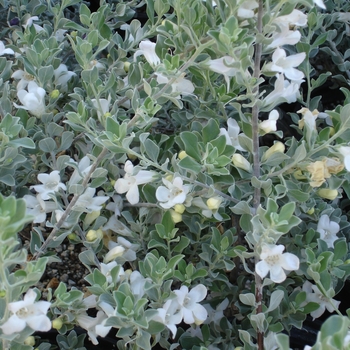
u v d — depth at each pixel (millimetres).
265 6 362
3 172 404
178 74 381
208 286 448
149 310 359
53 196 396
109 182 449
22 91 437
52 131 444
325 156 389
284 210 343
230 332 428
